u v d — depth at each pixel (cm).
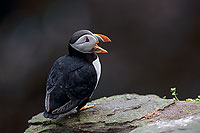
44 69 1595
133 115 630
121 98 747
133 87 1542
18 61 1599
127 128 598
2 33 1661
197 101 670
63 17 1686
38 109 1541
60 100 602
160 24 1617
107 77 1534
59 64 643
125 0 1636
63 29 1666
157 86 1552
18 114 1530
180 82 1559
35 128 663
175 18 1612
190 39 1598
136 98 730
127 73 1559
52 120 658
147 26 1619
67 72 623
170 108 648
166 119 600
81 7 1684
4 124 1516
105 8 1662
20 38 1652
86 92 630
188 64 1585
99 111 671
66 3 1705
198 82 1545
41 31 1669
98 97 1508
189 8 1603
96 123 625
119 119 619
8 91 1549
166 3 1616
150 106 665
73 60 645
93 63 657
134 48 1602
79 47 650
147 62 1584
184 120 531
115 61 1566
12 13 1702
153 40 1608
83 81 623
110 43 1590
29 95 1560
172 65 1581
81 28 1662
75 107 621
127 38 1617
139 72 1570
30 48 1628
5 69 1579
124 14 1642
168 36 1614
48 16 1691
